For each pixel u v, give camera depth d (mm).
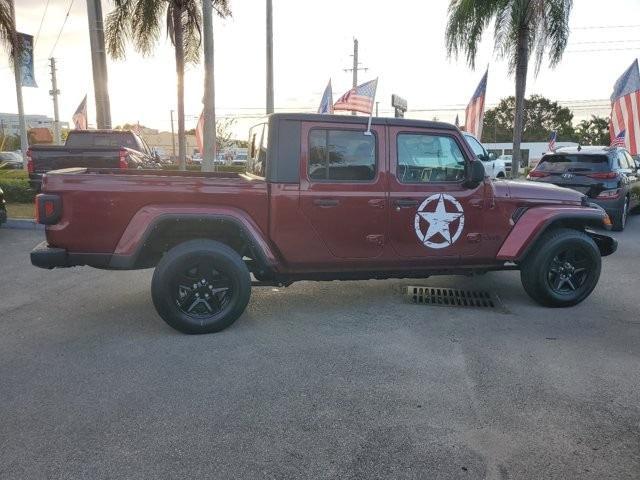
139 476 2762
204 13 14320
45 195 4477
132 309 5504
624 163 12523
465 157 5312
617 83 17031
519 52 16703
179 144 21297
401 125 5078
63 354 4320
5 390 3686
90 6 13836
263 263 4820
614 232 11094
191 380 3859
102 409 3432
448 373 4016
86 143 13289
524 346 4574
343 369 4070
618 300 6023
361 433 3188
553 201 5621
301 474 2797
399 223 5133
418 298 5945
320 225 4938
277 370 4043
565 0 15844
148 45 19625
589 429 3258
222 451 2988
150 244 4859
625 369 4121
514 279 6859
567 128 76625
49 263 4539
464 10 16234
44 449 2986
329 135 4926
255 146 5758
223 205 4742
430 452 3004
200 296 4738
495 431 3225
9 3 14766
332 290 6230
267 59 17875
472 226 5348
